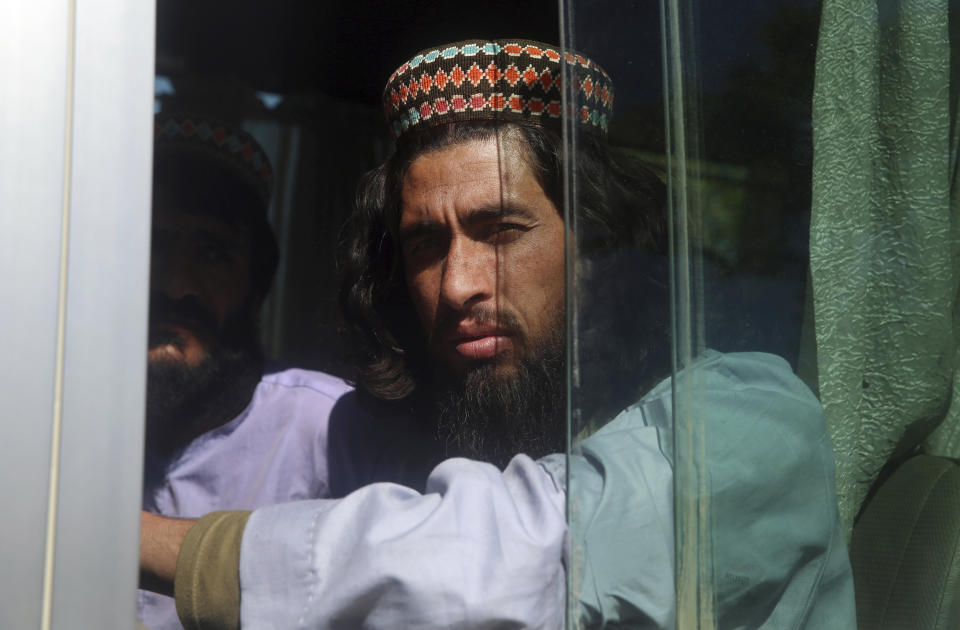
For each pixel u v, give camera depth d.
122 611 0.51
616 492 0.62
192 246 1.26
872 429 0.68
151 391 1.22
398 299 1.04
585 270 0.63
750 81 0.65
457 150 0.88
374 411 1.11
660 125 0.63
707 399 0.62
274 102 2.20
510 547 0.62
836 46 0.68
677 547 0.61
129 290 0.52
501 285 0.87
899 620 0.67
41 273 0.51
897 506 0.68
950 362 0.70
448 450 0.96
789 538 0.64
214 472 1.27
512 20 1.48
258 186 1.38
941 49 0.70
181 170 1.27
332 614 0.61
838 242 0.67
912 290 0.69
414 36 1.70
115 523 0.51
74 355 0.51
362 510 0.66
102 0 0.52
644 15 0.63
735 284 0.63
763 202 0.64
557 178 0.88
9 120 0.50
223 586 0.65
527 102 0.88
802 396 0.65
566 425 0.63
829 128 0.67
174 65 2.02
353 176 2.29
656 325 0.65
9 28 0.51
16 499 0.50
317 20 1.74
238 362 1.28
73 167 0.51
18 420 0.50
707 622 0.62
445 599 0.59
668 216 0.61
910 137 0.69
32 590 0.50
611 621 0.62
